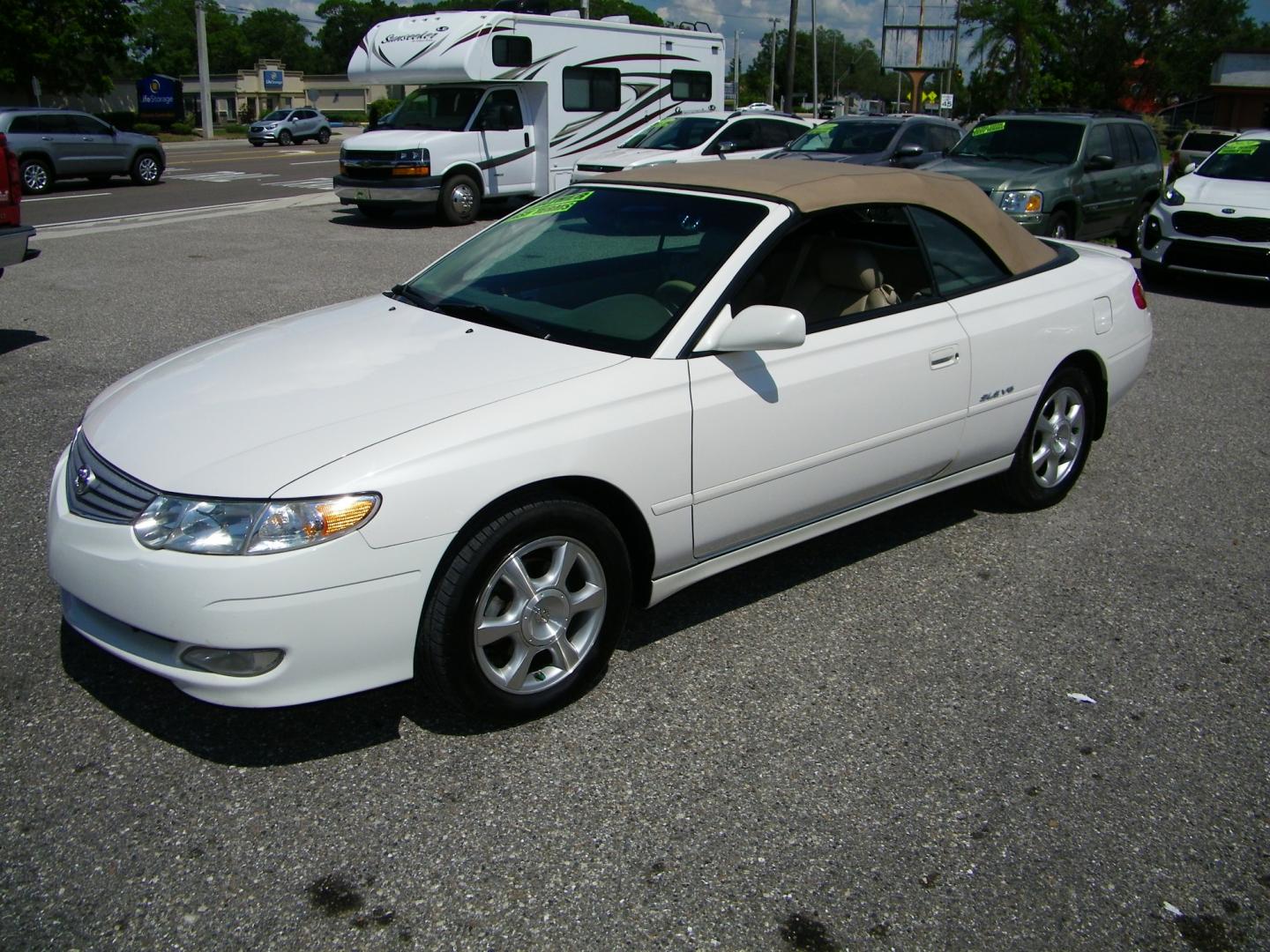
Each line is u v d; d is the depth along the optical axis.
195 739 3.19
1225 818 2.97
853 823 2.90
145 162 21.97
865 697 3.51
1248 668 3.75
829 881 2.69
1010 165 11.73
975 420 4.45
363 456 2.92
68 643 3.68
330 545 2.81
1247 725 3.41
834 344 3.89
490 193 16.20
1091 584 4.37
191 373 3.60
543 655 3.39
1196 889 2.70
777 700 3.48
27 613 3.87
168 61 87.88
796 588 4.29
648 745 3.22
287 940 2.46
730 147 15.52
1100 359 5.02
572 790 3.01
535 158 16.69
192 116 67.62
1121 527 4.96
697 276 3.71
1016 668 3.71
